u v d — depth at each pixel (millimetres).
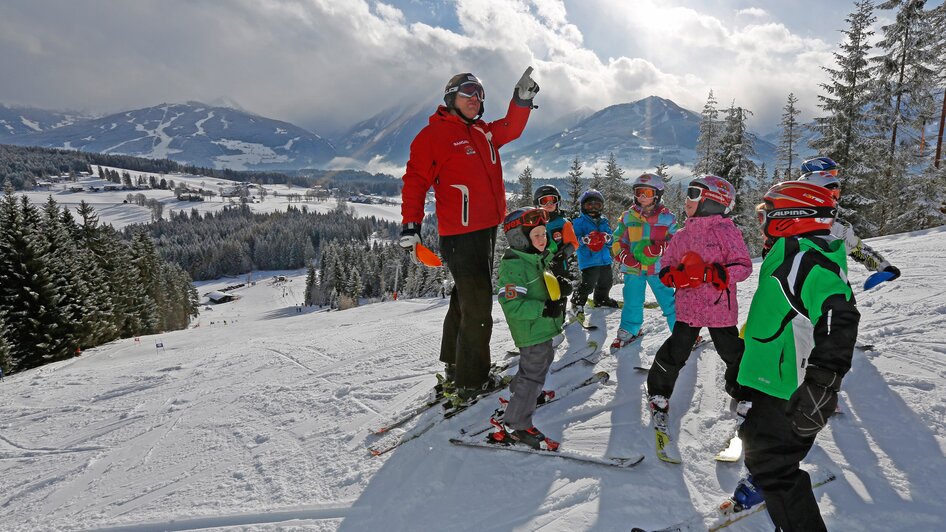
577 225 6152
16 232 24047
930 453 2568
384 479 3041
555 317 3051
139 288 39906
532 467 2912
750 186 25125
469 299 3518
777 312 2088
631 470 2750
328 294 89062
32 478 3930
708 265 3002
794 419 1801
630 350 4586
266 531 2707
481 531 2455
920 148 22234
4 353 21391
